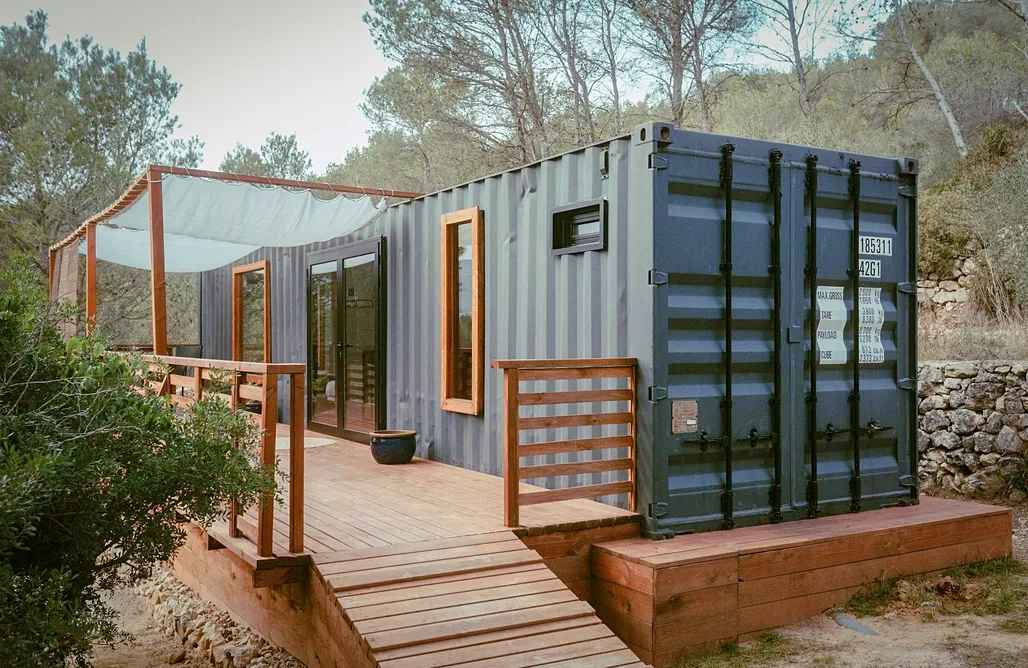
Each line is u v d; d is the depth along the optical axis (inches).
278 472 181.6
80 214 714.8
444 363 305.7
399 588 168.2
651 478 202.8
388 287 351.9
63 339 187.3
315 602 174.9
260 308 495.8
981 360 334.0
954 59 697.6
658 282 201.9
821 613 200.4
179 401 233.0
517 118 644.7
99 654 221.0
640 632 180.2
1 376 162.4
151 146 783.7
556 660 151.6
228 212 323.6
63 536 164.9
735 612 186.5
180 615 239.5
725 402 211.5
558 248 242.1
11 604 142.4
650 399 202.8
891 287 246.4
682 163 206.7
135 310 751.7
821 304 229.9
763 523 217.8
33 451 140.6
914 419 250.2
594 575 196.9
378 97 720.3
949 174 605.0
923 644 181.0
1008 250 406.9
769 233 220.8
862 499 237.3
